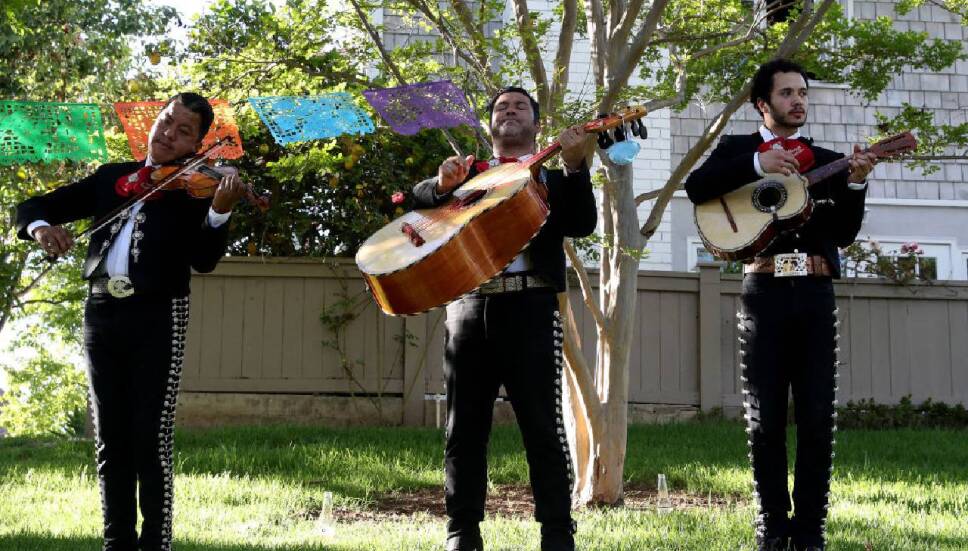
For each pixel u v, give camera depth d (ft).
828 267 14.20
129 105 15.72
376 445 27.02
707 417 32.68
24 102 15.30
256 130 24.06
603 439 21.47
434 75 24.25
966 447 27.71
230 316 32.01
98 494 21.70
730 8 25.75
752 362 14.29
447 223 13.41
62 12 43.91
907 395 33.65
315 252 33.58
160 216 13.56
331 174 31.63
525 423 13.26
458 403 13.73
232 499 21.09
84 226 33.68
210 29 26.61
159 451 13.32
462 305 13.69
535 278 13.50
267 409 31.91
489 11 22.20
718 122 22.07
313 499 21.39
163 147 13.94
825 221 14.26
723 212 14.40
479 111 22.26
